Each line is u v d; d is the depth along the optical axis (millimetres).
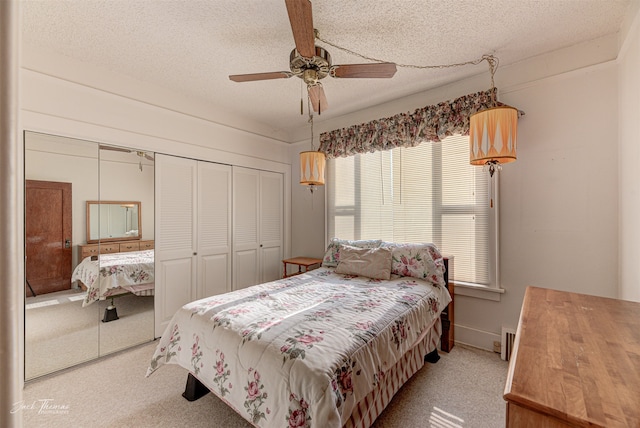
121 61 2295
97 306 2422
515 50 2150
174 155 2893
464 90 2588
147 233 2715
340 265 2775
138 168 2650
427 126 2654
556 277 2152
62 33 1938
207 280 3178
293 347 1311
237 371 1386
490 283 2459
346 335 1426
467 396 1869
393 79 2580
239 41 2031
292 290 2180
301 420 1136
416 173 2920
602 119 1982
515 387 638
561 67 2127
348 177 3463
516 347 812
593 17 1789
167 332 1818
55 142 2201
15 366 348
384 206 3143
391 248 2678
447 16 1776
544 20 1819
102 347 2438
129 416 1698
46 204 2168
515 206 2328
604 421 534
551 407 576
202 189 3141
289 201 4141
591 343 826
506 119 1813
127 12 1736
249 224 3627
